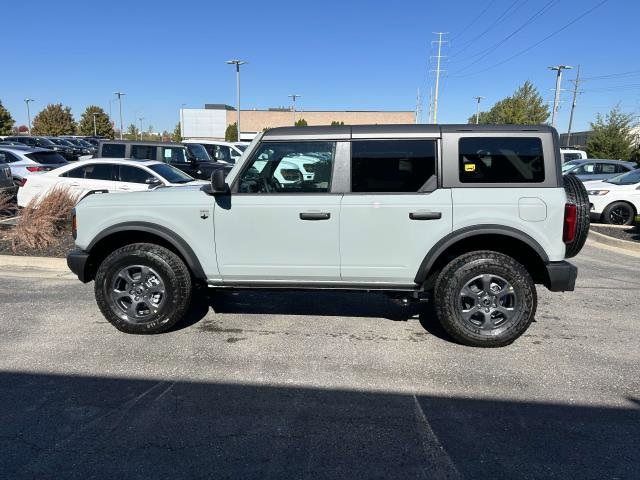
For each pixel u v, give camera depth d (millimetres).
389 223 4348
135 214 4641
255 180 4527
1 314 5355
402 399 3596
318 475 2760
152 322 4711
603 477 2740
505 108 54906
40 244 8227
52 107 69562
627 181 12664
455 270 4352
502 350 4453
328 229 4410
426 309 5578
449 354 4367
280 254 4508
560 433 3170
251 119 87000
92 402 3535
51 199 8992
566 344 4605
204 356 4316
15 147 15156
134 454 2936
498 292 4367
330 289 4594
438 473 2777
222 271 4609
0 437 3100
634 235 10461
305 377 3936
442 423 3287
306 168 4457
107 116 77688
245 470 2797
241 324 5105
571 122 63781
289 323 5141
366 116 87750
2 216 10188
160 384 3814
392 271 4422
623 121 37375
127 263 4652
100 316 5305
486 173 4301
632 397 3625
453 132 4320
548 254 4289
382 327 5031
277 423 3279
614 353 4406
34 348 4461
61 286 6480
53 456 2908
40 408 3447
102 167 10461
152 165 10602
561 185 4262
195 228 4566
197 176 14672
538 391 3709
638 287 6656
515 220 4254
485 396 3635
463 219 4289
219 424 3264
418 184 4344
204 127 85375
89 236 4715
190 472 2775
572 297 6164
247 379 3900
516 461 2883
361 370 4059
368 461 2887
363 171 4395
